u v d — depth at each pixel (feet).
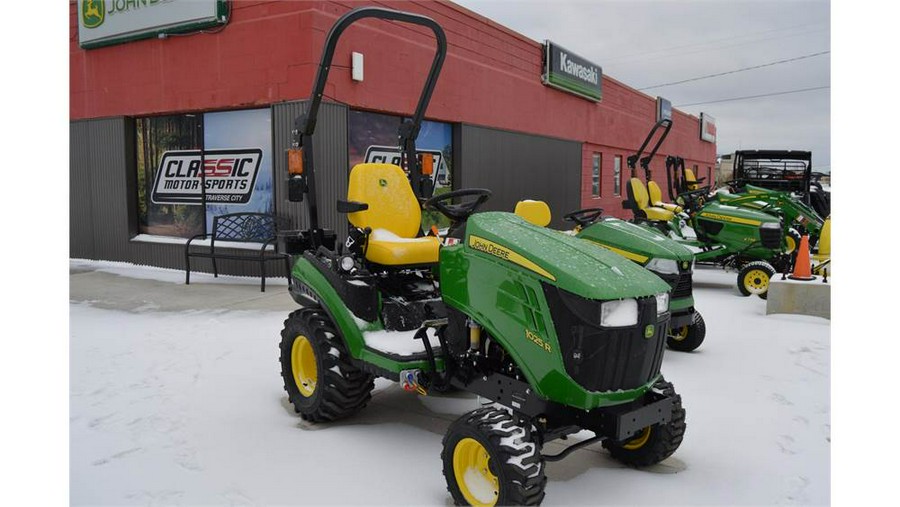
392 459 10.97
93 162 33.32
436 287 13.21
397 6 31.12
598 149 58.49
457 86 36.04
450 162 36.94
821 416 12.87
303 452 11.25
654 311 9.05
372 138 30.96
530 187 45.27
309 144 13.38
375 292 12.02
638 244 16.96
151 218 32.65
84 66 32.86
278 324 20.40
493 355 10.34
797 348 18.04
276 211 27.58
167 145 31.48
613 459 11.03
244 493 9.77
